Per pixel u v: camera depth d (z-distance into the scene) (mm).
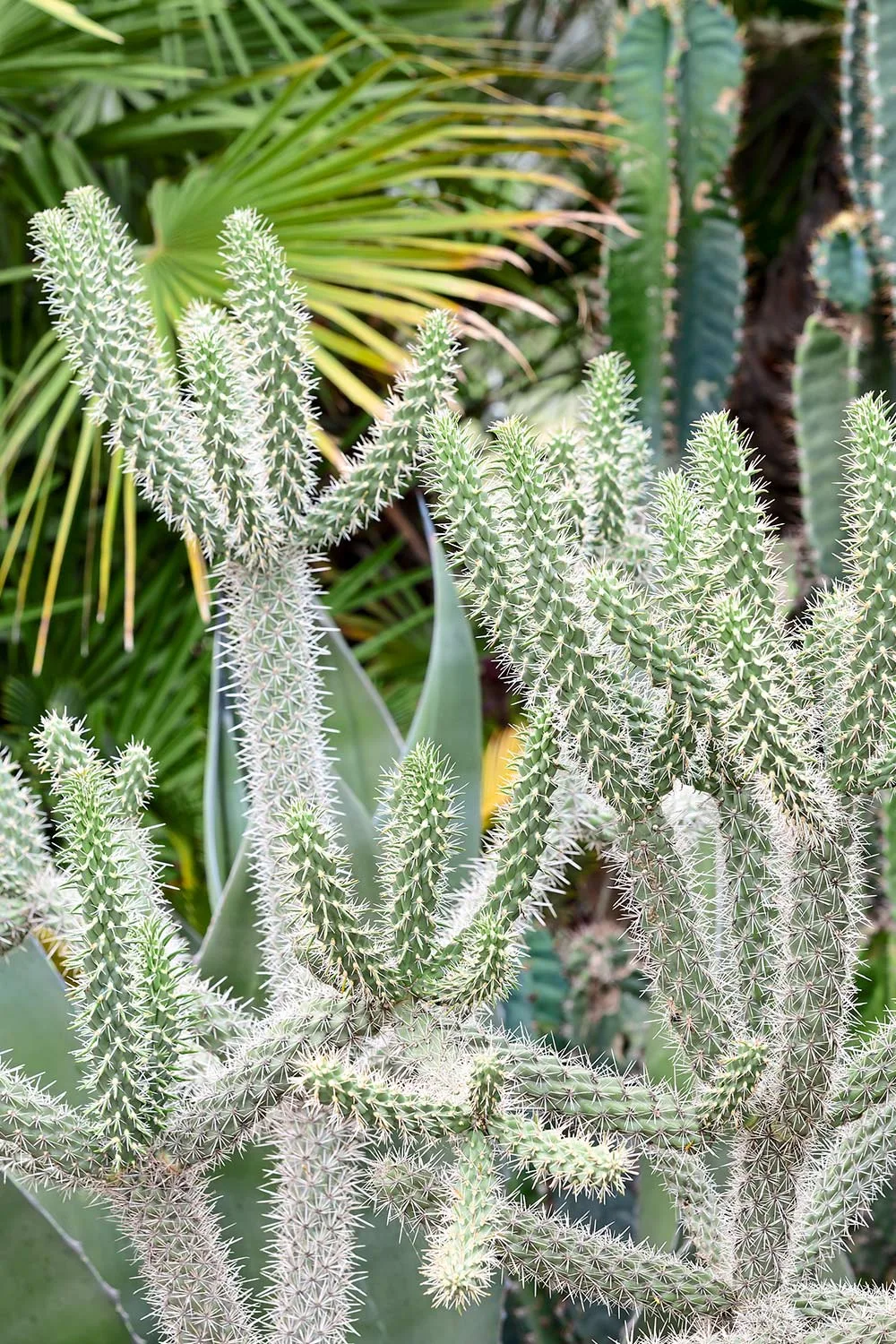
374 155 2443
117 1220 1423
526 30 3906
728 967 1376
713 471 1320
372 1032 1310
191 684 2539
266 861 1425
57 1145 1277
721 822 1342
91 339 1371
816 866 1300
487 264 2510
